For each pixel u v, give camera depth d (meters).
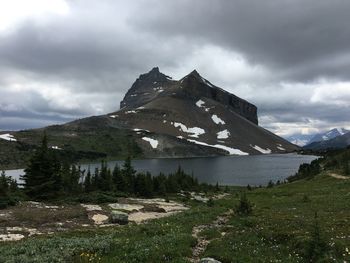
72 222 47.72
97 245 21.88
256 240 24.95
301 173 152.00
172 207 72.69
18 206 58.72
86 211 56.38
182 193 116.56
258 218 34.47
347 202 45.62
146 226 32.06
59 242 23.39
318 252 20.52
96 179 99.56
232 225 32.81
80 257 19.58
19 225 43.78
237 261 20.14
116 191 97.94
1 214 50.09
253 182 193.00
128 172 110.00
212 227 32.78
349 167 112.62
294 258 20.64
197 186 136.62
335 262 19.12
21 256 19.77
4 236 36.47
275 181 195.88
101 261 19.08
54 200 73.44
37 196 74.62
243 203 41.00
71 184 93.25
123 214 49.16
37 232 39.66
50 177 77.50
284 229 27.20
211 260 19.28
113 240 23.81
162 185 110.12
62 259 19.11
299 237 23.88
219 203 63.84
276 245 23.53
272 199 63.78
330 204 45.38
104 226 44.03
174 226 32.62
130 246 22.09
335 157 153.75
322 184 89.19
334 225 28.64
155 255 20.34
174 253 21.11
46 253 20.31
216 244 23.97
